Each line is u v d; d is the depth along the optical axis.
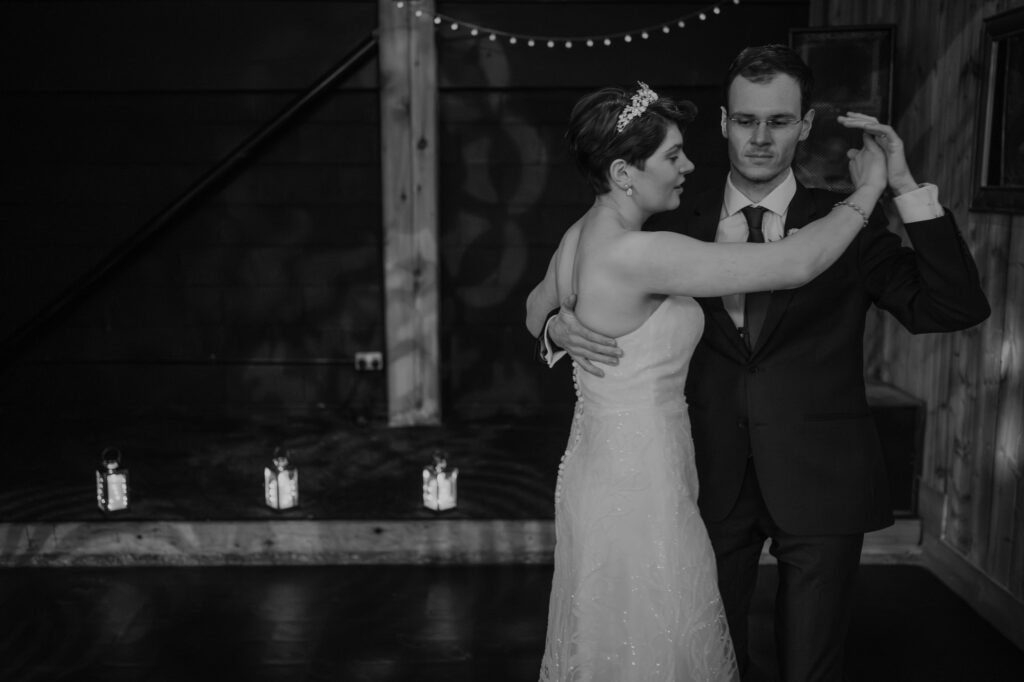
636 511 2.04
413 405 5.52
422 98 5.28
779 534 2.20
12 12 5.39
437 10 5.36
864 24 4.56
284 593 3.73
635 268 1.93
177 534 3.97
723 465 2.22
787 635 2.18
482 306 5.71
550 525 3.96
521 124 5.55
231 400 5.79
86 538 3.96
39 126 5.53
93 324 5.71
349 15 5.37
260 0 5.36
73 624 3.48
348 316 5.73
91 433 5.35
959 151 3.82
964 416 3.72
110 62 5.42
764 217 2.18
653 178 2.00
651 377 2.03
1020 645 3.29
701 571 2.09
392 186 5.36
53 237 5.63
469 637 3.37
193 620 3.51
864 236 2.15
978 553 3.61
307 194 5.62
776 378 2.17
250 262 5.68
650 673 2.05
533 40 5.18
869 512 2.15
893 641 3.36
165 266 5.68
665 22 5.34
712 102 5.41
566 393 5.80
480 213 5.63
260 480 4.54
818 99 4.45
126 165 5.57
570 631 2.12
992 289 3.52
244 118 5.54
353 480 4.55
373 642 3.34
